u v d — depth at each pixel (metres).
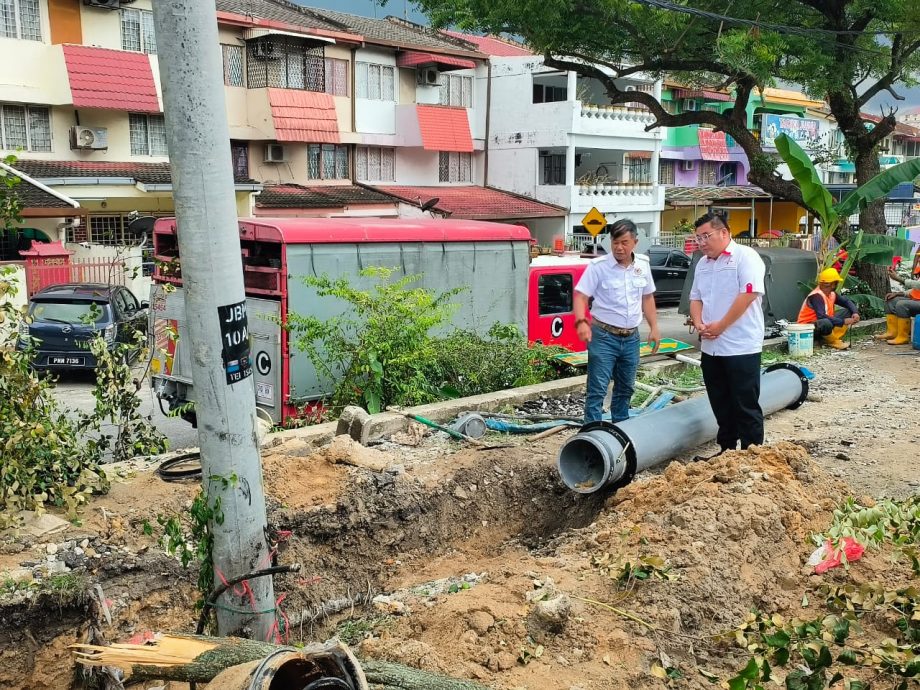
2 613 5.15
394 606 5.43
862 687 4.05
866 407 10.36
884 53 19.08
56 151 22.17
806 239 39.94
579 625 4.61
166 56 4.27
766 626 4.42
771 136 44.00
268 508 6.47
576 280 13.86
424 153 31.67
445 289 11.79
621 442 6.99
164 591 5.88
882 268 18.98
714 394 7.63
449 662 4.26
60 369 15.62
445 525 7.27
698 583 4.98
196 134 4.33
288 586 6.30
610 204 34.31
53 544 5.73
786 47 18.08
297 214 25.03
